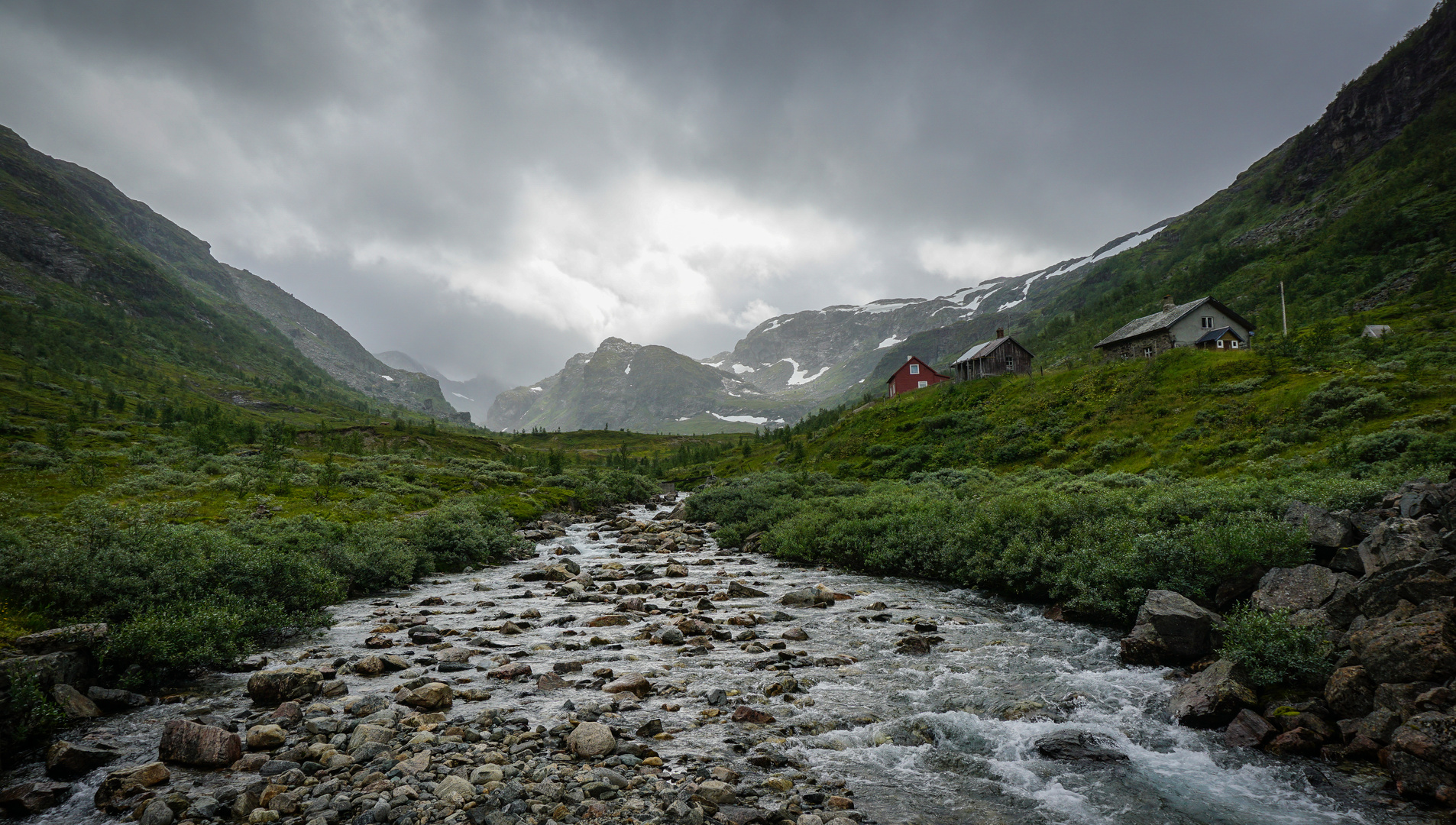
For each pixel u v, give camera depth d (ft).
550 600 92.07
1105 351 314.14
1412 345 199.93
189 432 315.78
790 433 460.96
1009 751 39.09
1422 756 31.32
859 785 34.68
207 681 52.85
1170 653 53.01
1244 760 36.70
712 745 39.73
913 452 244.42
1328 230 533.14
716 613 79.82
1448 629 36.45
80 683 46.03
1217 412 181.78
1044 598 80.28
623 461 478.18
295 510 144.66
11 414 383.04
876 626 71.26
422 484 224.53
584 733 38.73
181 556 67.26
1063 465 187.42
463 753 37.22
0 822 31.07
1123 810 32.04
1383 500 61.77
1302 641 44.21
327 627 74.02
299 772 34.81
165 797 32.01
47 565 55.88
